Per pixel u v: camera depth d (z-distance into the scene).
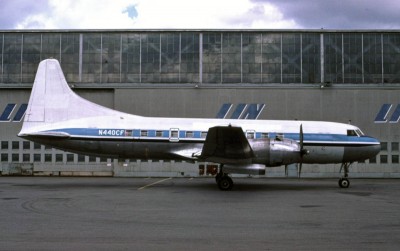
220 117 32.25
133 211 11.65
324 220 10.28
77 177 30.84
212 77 32.62
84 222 9.81
